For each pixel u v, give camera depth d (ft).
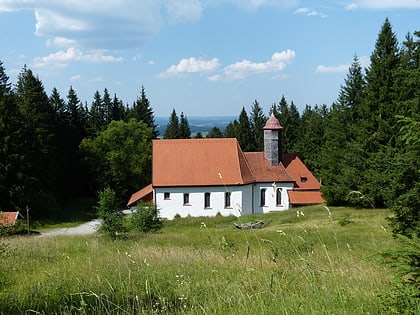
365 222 90.43
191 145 160.45
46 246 52.37
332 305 15.48
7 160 156.87
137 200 160.15
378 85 122.01
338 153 140.46
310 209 132.67
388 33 123.24
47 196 173.58
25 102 181.68
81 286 23.61
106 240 69.92
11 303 20.68
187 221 142.31
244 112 284.00
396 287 13.82
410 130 16.01
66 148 223.10
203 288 20.88
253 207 158.51
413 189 42.88
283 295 17.08
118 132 218.18
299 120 291.58
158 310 17.95
